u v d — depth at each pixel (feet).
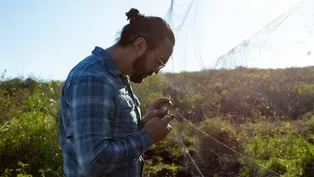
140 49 5.15
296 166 11.24
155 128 5.25
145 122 5.96
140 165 5.74
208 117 10.10
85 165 4.63
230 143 10.70
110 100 4.89
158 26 5.12
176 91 10.13
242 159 9.45
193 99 9.18
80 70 4.97
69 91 4.90
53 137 19.62
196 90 7.66
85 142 4.61
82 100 4.72
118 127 5.12
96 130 4.66
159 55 5.19
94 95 4.75
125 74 5.41
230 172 9.50
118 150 4.72
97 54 5.21
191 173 12.28
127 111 5.21
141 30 5.11
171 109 10.90
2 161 18.94
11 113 24.64
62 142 5.36
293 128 11.83
